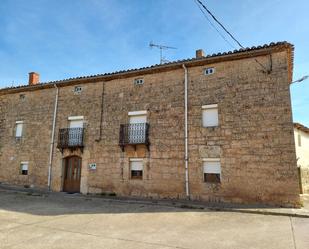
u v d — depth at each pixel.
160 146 12.09
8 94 17.06
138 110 12.94
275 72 10.42
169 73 12.56
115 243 5.55
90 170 13.52
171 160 11.76
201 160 11.20
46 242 5.64
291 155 9.71
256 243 5.49
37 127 15.53
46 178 14.55
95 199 11.70
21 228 6.82
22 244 5.49
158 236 6.08
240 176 10.38
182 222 7.48
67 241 5.71
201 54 13.48
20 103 16.50
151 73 12.97
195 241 5.68
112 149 13.19
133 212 8.88
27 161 15.35
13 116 16.52
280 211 8.55
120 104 13.45
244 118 10.67
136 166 12.63
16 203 10.74
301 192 13.30
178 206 9.91
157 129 12.31
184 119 11.82
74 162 14.25
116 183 12.78
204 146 11.22
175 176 11.55
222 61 11.48
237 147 10.61
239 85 10.98
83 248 5.24
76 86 14.89
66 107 14.88
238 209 8.97
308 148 16.19
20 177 15.34
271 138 10.10
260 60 10.77
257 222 7.41
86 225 7.14
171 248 5.21
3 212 8.88
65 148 14.31
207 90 11.57
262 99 10.48
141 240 5.77
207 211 9.04
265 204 9.78
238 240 5.71
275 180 9.80
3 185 15.66
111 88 13.88
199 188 11.02
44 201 11.25
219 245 5.38
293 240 5.66
